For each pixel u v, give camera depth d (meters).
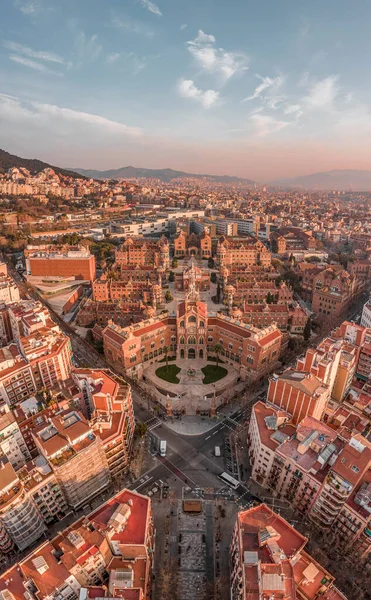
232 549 83.25
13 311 159.25
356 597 80.31
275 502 100.62
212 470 110.12
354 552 85.75
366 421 112.44
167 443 119.50
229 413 133.75
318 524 91.81
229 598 79.31
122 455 104.50
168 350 168.50
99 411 103.62
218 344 163.25
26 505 83.69
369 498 83.50
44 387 129.88
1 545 82.56
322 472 90.88
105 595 64.94
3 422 98.62
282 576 64.88
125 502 80.00
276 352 155.12
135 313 197.00
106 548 71.62
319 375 118.19
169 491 103.06
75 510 96.94
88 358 165.00
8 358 125.94
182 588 81.19
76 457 90.00
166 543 90.25
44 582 66.19
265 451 99.38
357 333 148.50
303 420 103.06
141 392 143.50
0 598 63.53
